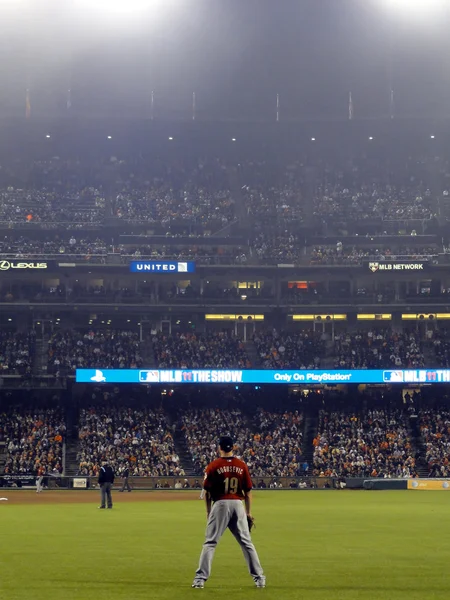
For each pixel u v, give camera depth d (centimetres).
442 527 3033
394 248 9369
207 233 9569
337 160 10600
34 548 2234
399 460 7606
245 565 1833
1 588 1464
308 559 1953
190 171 10481
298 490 7062
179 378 8125
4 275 8769
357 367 8325
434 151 10506
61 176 10144
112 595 1382
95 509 4350
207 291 9338
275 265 8962
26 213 9388
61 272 8619
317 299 8919
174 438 7956
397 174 10375
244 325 9181
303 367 8469
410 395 8562
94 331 8988
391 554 2064
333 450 7662
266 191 10175
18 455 7450
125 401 8431
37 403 8319
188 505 4778
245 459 7625
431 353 8594
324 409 8362
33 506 4638
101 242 9169
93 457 7481
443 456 7619
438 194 9975
